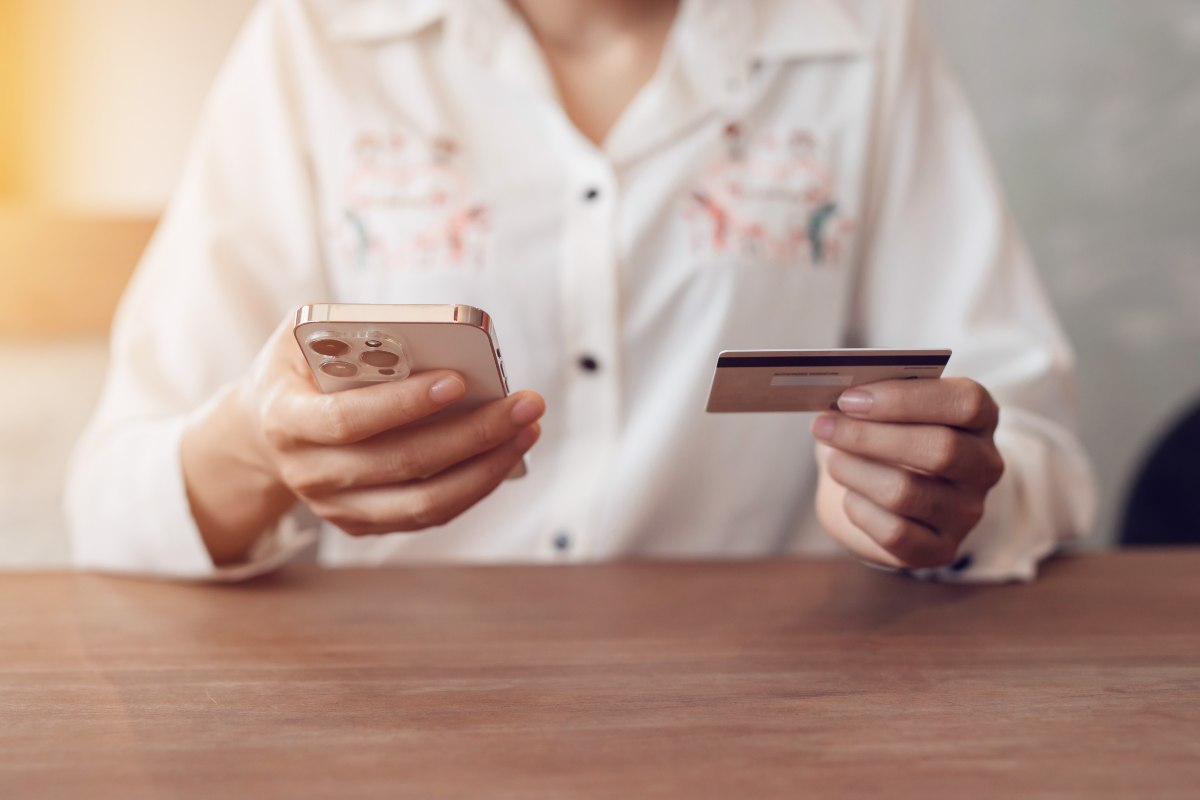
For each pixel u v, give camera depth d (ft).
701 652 1.80
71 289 4.95
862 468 2.03
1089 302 5.46
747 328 3.08
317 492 1.90
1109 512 5.52
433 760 1.28
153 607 2.13
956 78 5.27
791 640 1.88
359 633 1.94
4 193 5.11
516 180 3.08
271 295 3.09
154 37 5.07
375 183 3.11
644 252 3.06
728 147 3.14
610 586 2.30
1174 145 5.33
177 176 5.18
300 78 3.20
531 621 2.02
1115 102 5.31
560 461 3.13
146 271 3.12
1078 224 5.40
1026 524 2.45
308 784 1.21
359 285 3.13
